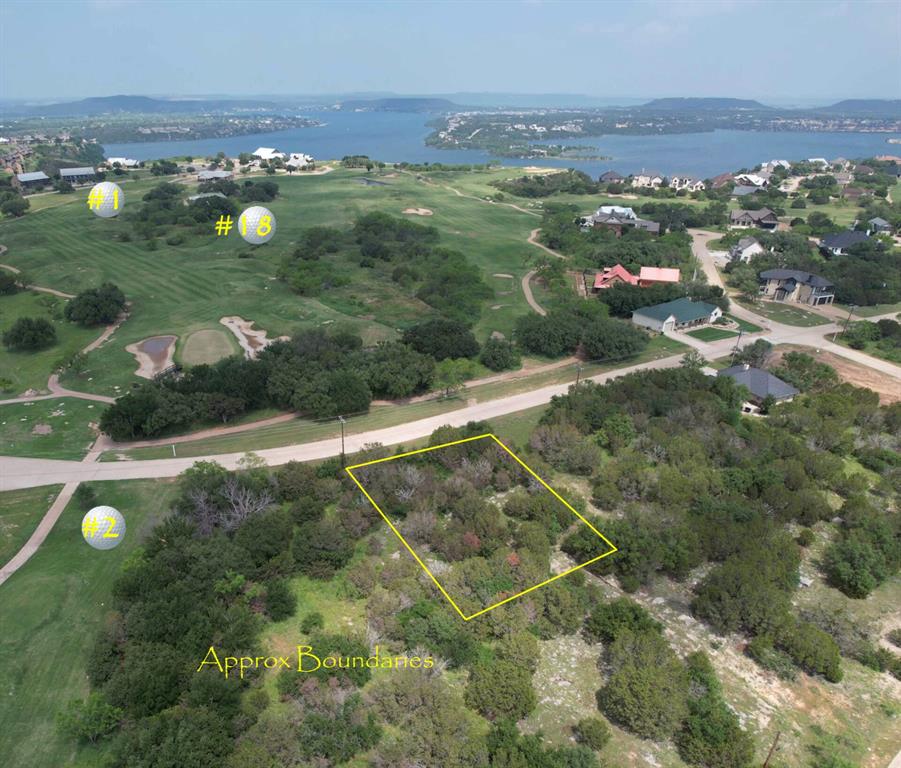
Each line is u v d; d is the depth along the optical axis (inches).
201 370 3120.1
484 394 3398.1
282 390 3004.4
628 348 3858.3
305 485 2345.0
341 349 3577.8
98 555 2086.6
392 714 1505.9
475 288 4960.6
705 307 4564.5
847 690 1737.2
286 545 2063.2
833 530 2409.0
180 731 1368.1
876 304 5123.0
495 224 7524.6
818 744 1563.7
